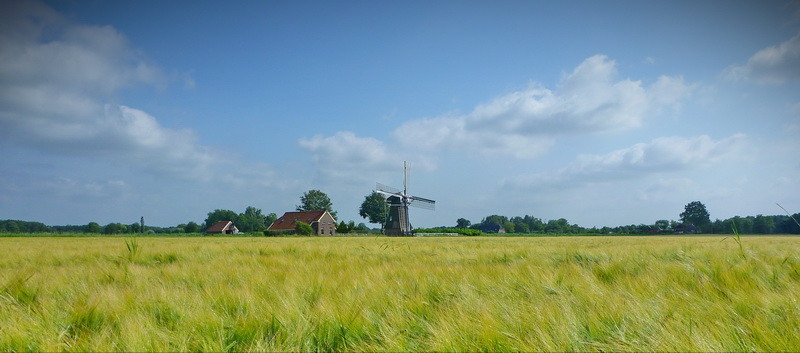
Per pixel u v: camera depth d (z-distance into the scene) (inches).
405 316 158.7
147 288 215.2
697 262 251.0
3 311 164.1
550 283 205.3
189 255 459.5
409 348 129.0
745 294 174.2
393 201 3063.5
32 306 175.3
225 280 256.1
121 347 127.9
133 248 444.1
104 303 171.9
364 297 182.5
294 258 411.5
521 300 173.5
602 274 261.1
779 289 189.9
